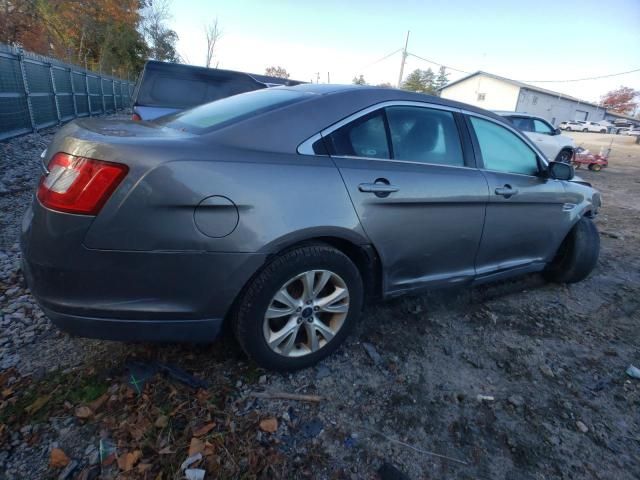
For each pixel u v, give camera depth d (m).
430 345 2.62
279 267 1.94
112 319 1.72
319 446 1.79
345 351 2.47
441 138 2.65
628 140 34.94
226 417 1.88
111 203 1.61
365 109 2.32
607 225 6.37
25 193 5.18
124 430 1.76
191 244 1.71
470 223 2.70
